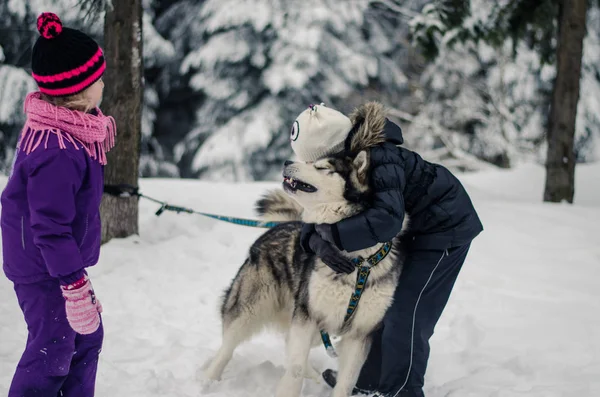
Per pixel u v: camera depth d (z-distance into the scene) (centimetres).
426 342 310
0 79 1436
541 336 418
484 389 333
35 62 230
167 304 480
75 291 225
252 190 855
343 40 1838
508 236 671
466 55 1789
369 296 299
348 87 1775
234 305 355
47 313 237
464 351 396
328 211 294
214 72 1798
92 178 242
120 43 582
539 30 1049
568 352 390
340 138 301
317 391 344
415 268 305
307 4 1712
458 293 505
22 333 392
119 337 396
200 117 1867
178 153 1870
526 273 568
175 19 1902
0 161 1509
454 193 304
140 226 659
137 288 500
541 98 1823
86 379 257
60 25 230
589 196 1154
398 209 276
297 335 308
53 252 221
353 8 1772
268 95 1798
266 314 358
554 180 923
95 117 240
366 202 290
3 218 235
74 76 231
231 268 567
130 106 590
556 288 525
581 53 905
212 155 1709
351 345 311
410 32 1099
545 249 637
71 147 231
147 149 1836
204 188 840
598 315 461
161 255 580
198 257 592
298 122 304
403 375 306
